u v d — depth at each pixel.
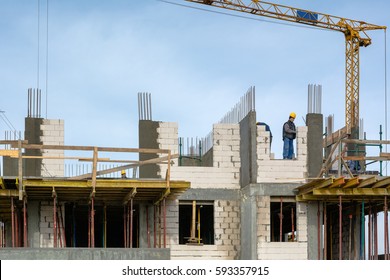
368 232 29.33
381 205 30.98
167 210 29.55
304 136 30.12
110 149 25.33
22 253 23.83
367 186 27.66
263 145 29.58
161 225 29.36
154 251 24.64
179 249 29.42
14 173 28.86
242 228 29.95
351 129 36.06
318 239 29.33
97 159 25.30
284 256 28.98
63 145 27.16
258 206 29.06
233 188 30.38
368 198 28.72
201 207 32.94
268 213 29.06
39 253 23.92
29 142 28.92
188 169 30.08
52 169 29.05
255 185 29.14
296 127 30.28
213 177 30.28
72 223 31.97
